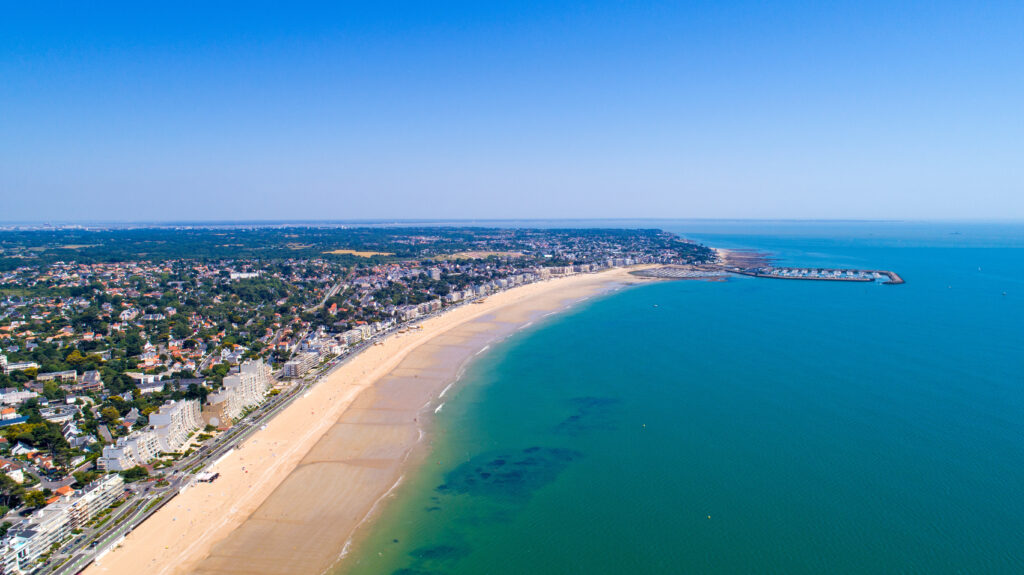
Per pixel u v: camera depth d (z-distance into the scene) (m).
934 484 141.12
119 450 154.25
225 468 159.50
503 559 119.00
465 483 150.00
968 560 113.81
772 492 140.00
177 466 160.50
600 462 158.88
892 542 119.75
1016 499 133.88
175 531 129.62
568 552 120.75
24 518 131.38
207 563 118.69
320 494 145.75
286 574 115.31
